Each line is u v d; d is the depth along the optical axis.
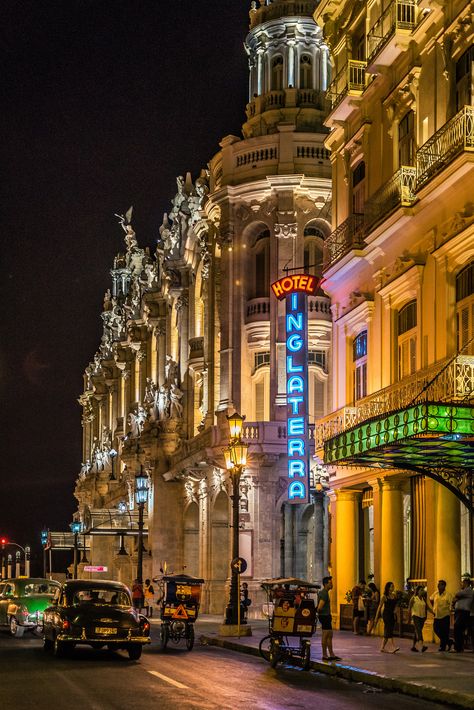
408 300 34.19
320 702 19.19
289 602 26.12
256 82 61.50
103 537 99.38
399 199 32.00
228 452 38.31
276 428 53.62
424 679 21.52
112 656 29.06
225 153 58.47
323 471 49.12
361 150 38.56
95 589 29.03
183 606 32.53
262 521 53.84
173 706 17.95
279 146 56.59
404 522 35.44
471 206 29.61
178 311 71.06
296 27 59.94
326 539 53.88
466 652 28.20
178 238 70.62
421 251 32.78
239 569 37.69
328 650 27.89
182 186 72.00
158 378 77.50
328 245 39.28
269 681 22.86
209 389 60.59
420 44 33.34
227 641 34.50
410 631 33.19
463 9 30.06
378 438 26.81
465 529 30.75
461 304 30.28
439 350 31.06
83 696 19.27
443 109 31.38
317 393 56.12
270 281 56.09
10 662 26.53
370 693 20.97
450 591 30.22
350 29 40.31
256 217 57.44
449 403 24.55
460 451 27.19
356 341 38.91
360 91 38.22
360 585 37.19
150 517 72.00
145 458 73.00
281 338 55.25
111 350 102.62
